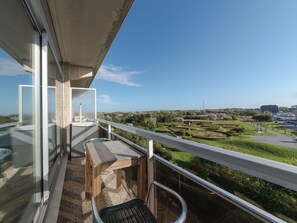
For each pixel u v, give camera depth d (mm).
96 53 4402
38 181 1913
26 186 1584
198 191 1124
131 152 2064
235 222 859
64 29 3229
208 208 1031
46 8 2469
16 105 1436
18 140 1455
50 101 2742
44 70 2072
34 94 1852
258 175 662
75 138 4504
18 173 1436
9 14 1349
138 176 1934
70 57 4641
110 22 3008
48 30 2414
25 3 1627
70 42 3775
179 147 1203
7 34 1321
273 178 604
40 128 1989
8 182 1266
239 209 844
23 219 1493
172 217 1412
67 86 4953
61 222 1940
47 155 2074
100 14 2777
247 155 746
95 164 1736
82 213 2105
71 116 5098
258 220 753
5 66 1273
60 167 3596
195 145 1029
